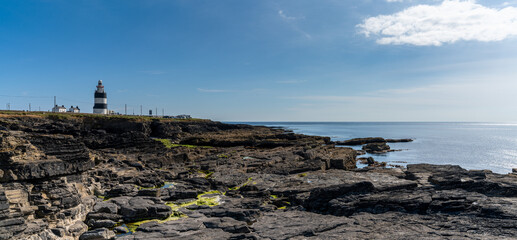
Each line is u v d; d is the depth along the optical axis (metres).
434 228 22.17
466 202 25.05
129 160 49.09
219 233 22.22
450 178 33.03
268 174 45.59
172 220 25.53
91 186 31.22
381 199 27.12
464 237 20.05
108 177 36.78
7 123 50.59
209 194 34.69
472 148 102.62
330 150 75.81
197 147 78.75
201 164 53.56
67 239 21.77
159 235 21.94
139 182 37.41
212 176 43.53
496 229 20.78
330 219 25.14
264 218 26.06
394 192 29.19
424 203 25.77
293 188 35.66
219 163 54.12
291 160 57.00
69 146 28.64
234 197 34.19
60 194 23.88
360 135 188.62
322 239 20.89
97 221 24.77
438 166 44.28
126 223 25.84
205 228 23.61
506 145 112.44
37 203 22.28
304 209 29.55
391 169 46.34
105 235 22.20
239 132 126.94
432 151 93.81
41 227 20.80
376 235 21.17
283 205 31.91
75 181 28.62
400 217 24.56
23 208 21.00
